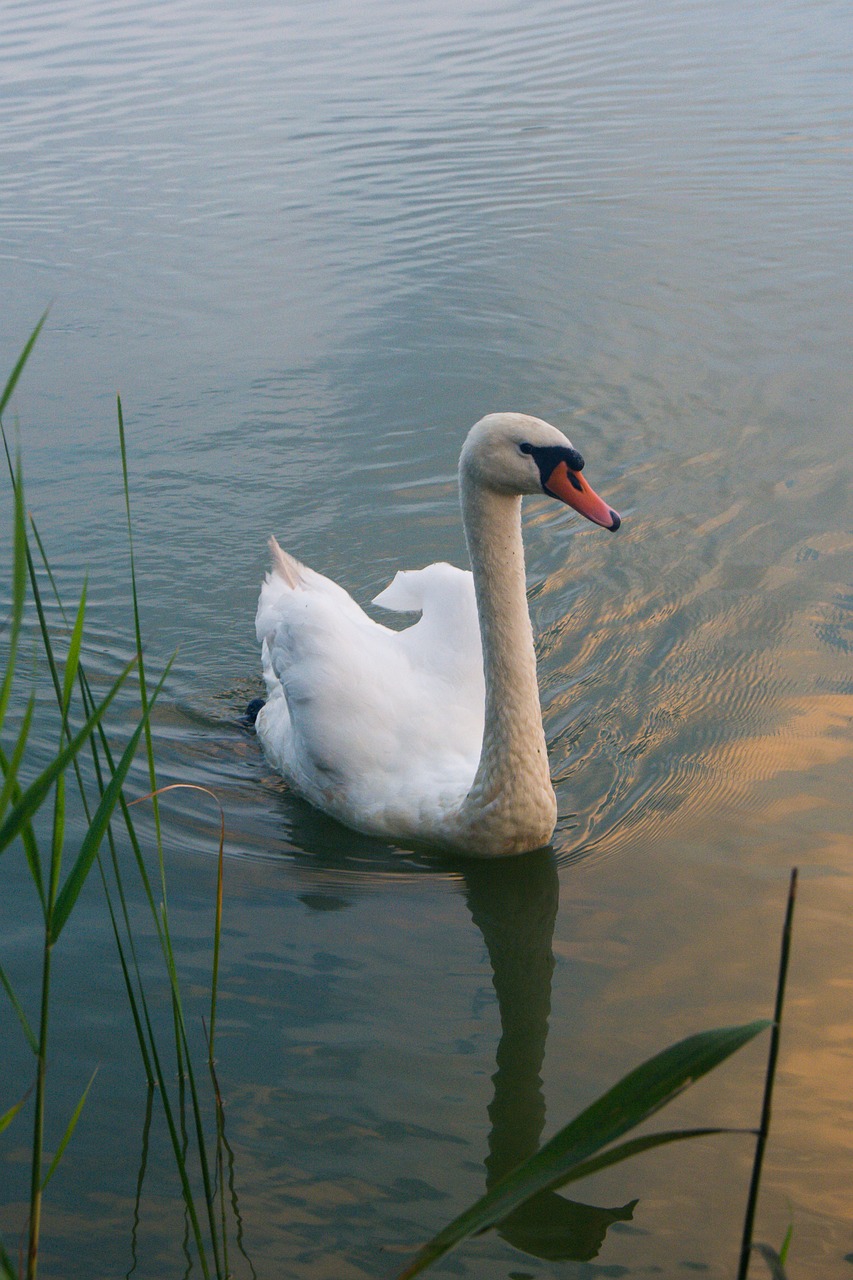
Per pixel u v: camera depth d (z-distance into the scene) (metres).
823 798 5.61
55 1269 3.59
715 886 5.13
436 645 6.25
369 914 5.20
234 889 5.39
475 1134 4.01
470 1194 3.79
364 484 8.93
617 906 5.09
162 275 11.98
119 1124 4.10
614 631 7.16
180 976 4.79
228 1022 4.54
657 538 7.97
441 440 9.29
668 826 5.56
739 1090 4.12
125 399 9.99
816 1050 4.23
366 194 13.46
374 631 6.51
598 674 6.83
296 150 14.61
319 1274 3.54
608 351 10.23
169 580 8.06
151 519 8.65
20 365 2.51
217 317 11.20
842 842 5.31
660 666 6.80
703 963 4.69
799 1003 4.43
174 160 14.62
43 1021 2.82
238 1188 3.85
